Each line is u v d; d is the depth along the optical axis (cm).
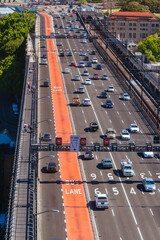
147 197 13138
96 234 11281
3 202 19938
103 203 12319
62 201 12788
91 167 14938
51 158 15550
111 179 14138
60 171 14588
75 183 13825
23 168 14038
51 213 12144
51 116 19425
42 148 14050
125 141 16775
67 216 12050
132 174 14275
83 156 15788
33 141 16050
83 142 13438
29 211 11656
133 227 11619
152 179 13650
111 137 17012
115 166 15025
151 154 15675
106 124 18712
